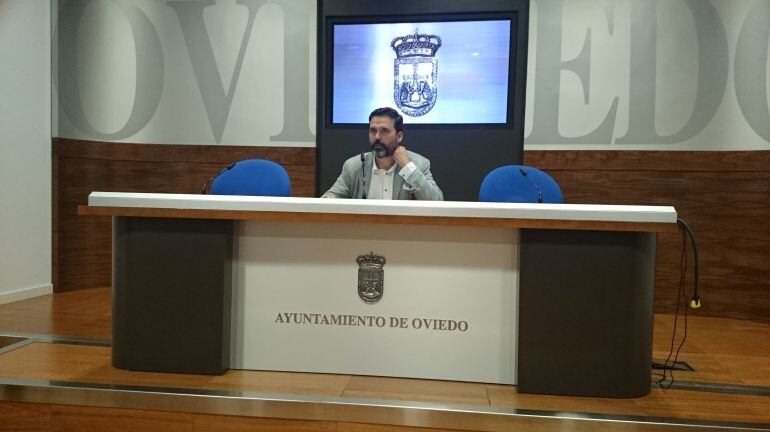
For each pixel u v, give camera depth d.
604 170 3.60
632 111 3.55
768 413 1.64
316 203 1.73
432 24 3.80
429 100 3.83
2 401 1.73
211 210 1.78
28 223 3.53
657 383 1.92
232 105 3.95
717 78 3.39
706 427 1.52
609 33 3.56
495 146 3.79
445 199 3.85
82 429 1.70
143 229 1.87
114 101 3.87
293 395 1.65
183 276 1.85
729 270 3.39
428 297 1.80
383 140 2.69
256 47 3.92
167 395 1.66
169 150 3.97
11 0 3.36
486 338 1.79
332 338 1.85
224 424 1.65
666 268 3.52
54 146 3.69
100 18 3.80
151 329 1.87
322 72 3.93
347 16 3.87
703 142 3.44
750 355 2.45
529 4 3.65
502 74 3.75
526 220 1.66
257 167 2.65
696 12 3.42
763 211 3.28
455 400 1.64
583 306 1.70
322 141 3.95
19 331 2.61
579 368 1.71
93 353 2.14
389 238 1.81
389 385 1.76
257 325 1.89
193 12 3.93
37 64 3.57
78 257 3.83
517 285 1.76
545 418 1.54
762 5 3.24
